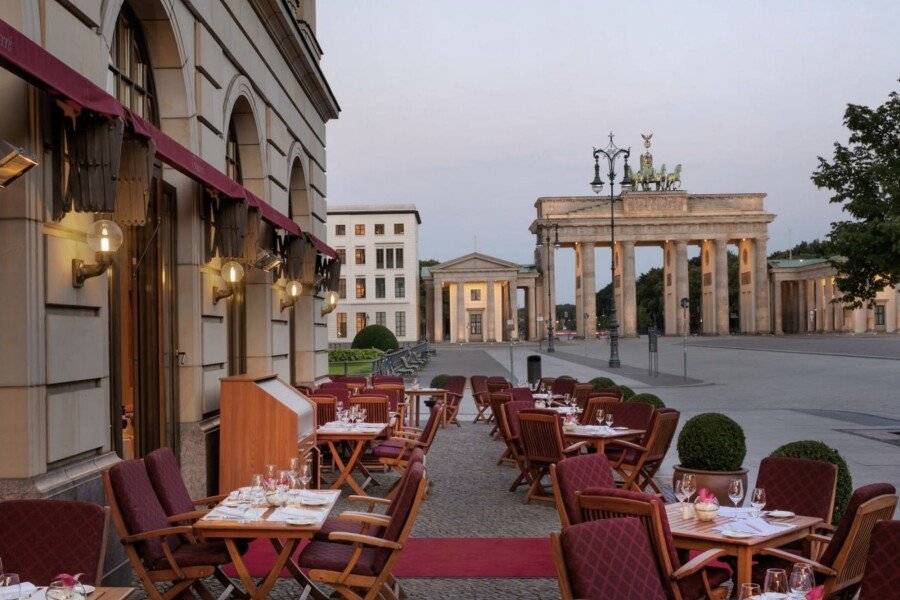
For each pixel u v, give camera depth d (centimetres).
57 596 439
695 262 14575
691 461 981
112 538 764
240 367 1524
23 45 597
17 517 543
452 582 791
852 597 623
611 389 1638
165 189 1094
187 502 776
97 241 755
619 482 1346
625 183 4469
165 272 1084
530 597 743
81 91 663
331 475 1434
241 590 770
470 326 11638
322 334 2256
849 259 1612
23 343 672
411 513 678
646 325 14050
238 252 1159
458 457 1644
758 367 4297
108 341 857
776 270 11706
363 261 9950
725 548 636
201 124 1167
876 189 1580
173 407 1096
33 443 676
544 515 1098
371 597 677
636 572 528
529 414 1187
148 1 1013
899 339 8031
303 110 2003
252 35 1468
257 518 692
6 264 675
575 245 11400
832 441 1669
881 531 508
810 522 688
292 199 2097
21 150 567
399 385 1900
